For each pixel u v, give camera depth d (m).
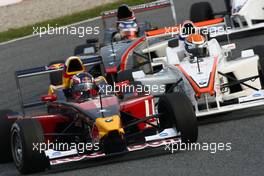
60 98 40.66
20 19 95.38
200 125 40.31
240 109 42.59
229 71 41.94
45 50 77.12
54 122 38.44
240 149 34.41
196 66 41.50
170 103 35.31
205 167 32.31
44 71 42.12
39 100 56.38
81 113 36.88
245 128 38.09
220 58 42.78
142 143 35.47
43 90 60.19
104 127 34.19
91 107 36.91
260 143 34.94
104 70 50.94
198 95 39.09
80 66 41.03
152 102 38.19
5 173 36.69
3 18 97.06
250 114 40.88
